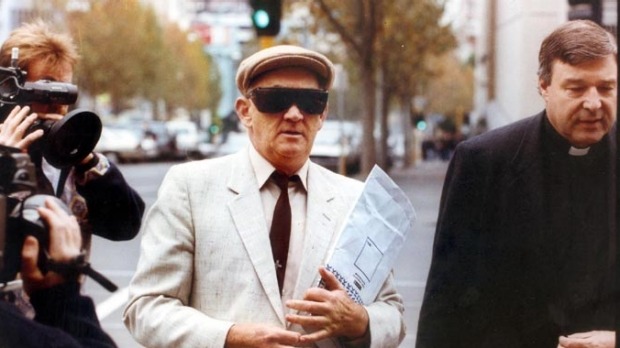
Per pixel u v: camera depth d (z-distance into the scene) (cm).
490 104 2636
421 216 1936
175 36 7331
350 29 2612
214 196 351
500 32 1889
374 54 2586
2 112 331
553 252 368
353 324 339
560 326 368
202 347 334
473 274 375
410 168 4722
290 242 349
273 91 346
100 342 289
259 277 342
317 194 354
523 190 369
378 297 360
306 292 335
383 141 3619
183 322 339
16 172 260
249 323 337
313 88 351
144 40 5478
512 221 371
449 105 7562
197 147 4666
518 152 371
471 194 374
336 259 342
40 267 266
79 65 403
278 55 346
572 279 367
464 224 375
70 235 260
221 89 9562
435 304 378
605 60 354
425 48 3312
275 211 351
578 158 366
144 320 343
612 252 361
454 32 3378
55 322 279
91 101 5100
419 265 1305
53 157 323
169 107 7275
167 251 347
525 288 371
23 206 259
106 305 1048
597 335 356
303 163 355
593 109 355
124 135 4288
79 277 282
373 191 350
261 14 1295
